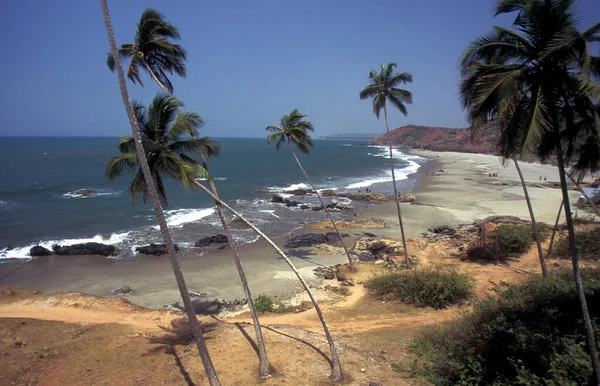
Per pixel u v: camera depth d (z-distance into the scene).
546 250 24.31
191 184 12.02
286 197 54.59
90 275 25.23
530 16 9.48
